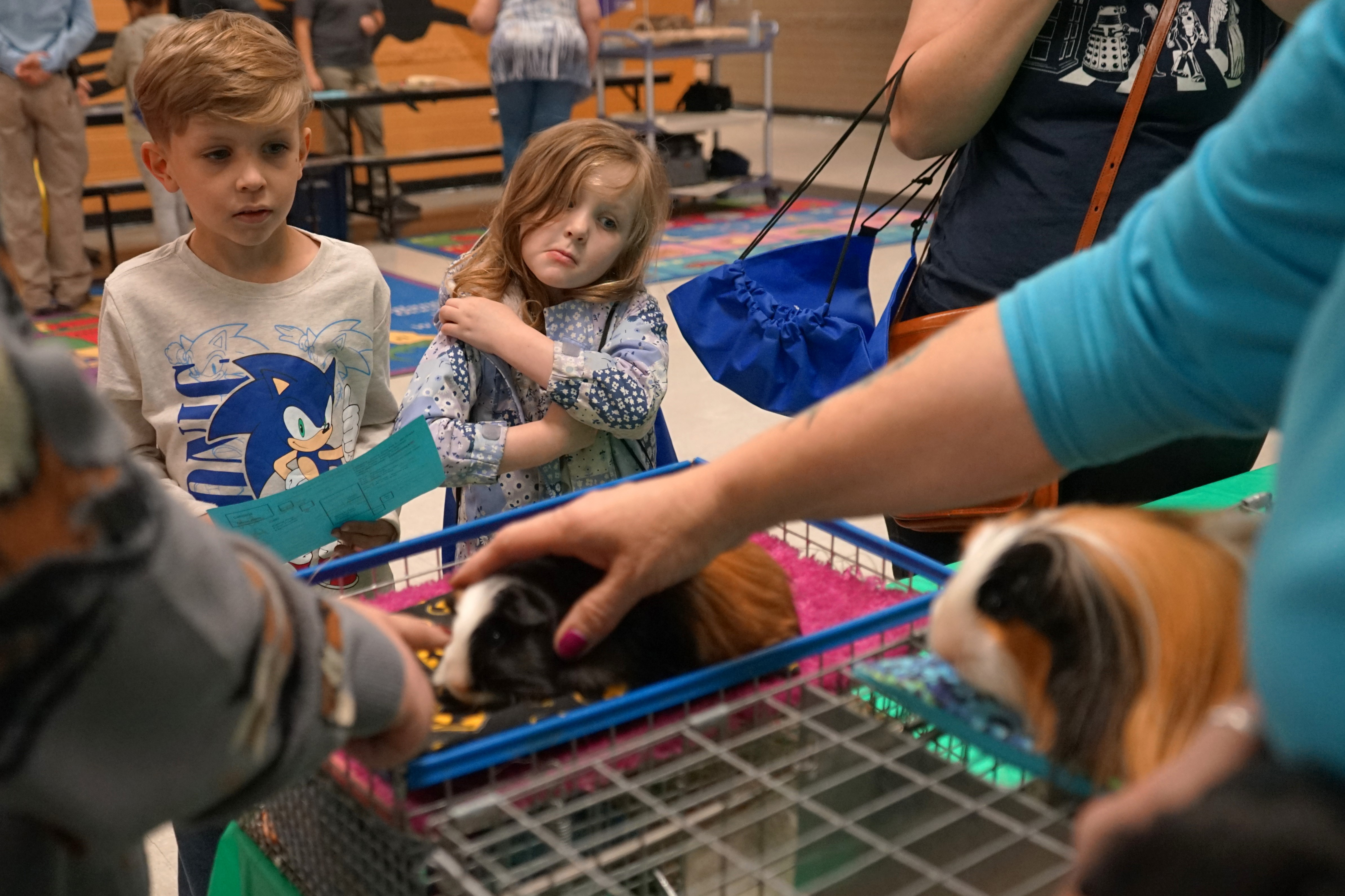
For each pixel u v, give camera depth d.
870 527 2.61
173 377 1.50
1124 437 0.70
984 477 0.74
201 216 1.44
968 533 0.89
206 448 1.49
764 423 3.39
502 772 0.71
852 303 1.71
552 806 0.69
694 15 8.09
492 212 1.74
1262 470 1.33
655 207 1.60
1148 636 0.62
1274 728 0.41
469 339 1.52
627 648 0.77
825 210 6.62
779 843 0.76
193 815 0.54
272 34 1.48
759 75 11.20
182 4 4.77
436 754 0.66
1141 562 0.64
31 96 4.28
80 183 4.56
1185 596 0.62
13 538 0.44
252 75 1.39
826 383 1.60
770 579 0.88
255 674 0.53
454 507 1.70
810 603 0.95
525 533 0.81
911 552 0.94
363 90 6.00
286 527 1.05
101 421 0.48
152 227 6.59
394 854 0.66
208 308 1.51
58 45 4.26
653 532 0.77
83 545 0.46
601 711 0.70
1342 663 0.37
